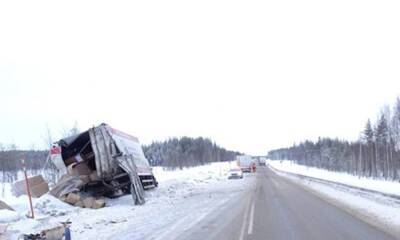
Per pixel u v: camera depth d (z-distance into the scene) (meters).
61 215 19.23
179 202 24.05
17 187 23.20
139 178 26.83
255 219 15.65
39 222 16.14
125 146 27.08
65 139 24.55
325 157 125.50
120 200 24.83
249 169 75.31
